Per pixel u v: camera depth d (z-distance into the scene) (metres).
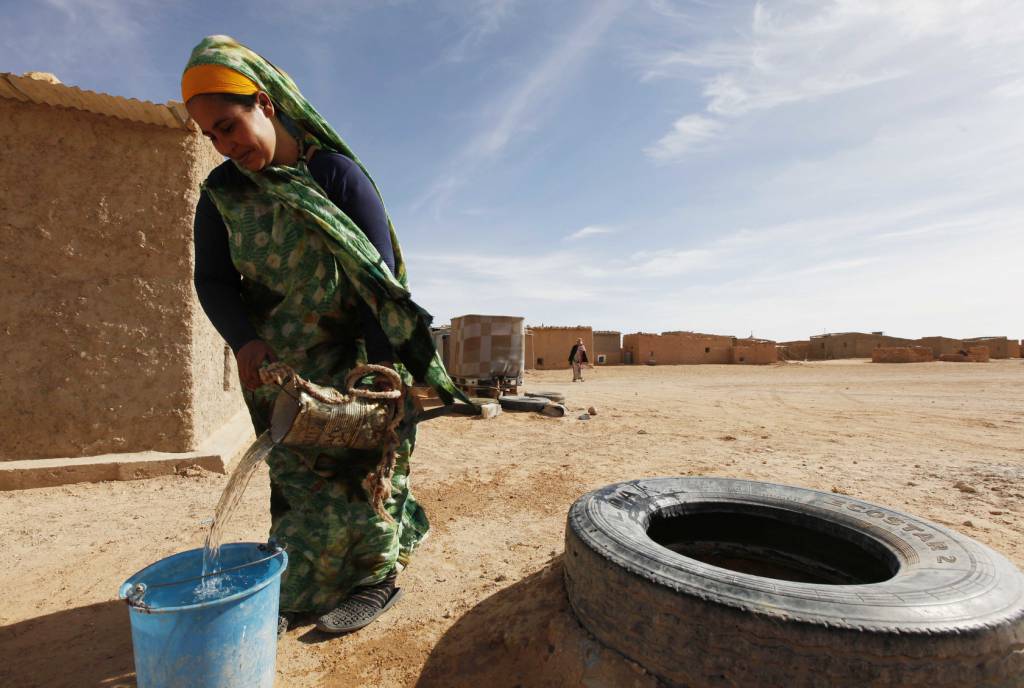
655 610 1.82
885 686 1.56
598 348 43.62
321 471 2.45
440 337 16.80
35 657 2.37
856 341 49.53
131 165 5.55
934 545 2.13
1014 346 43.28
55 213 5.36
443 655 2.32
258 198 2.17
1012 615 1.67
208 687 1.71
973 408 11.02
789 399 13.43
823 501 2.62
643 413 10.34
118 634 2.56
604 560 2.01
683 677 1.75
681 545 2.69
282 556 2.01
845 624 1.59
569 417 9.62
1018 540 3.49
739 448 6.71
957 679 1.57
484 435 7.74
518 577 3.01
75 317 5.39
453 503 4.46
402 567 2.91
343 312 2.38
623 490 2.67
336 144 2.30
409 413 2.59
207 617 1.68
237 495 2.02
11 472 4.95
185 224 5.71
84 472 5.15
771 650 1.63
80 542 3.71
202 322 5.99
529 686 2.04
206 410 6.14
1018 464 5.71
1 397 5.20
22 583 3.12
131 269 5.54
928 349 36.62
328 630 2.47
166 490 4.94
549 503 4.44
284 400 2.18
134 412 5.52
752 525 2.69
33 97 5.16
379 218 2.34
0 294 5.20
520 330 13.24
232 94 1.90
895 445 6.91
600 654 1.96
